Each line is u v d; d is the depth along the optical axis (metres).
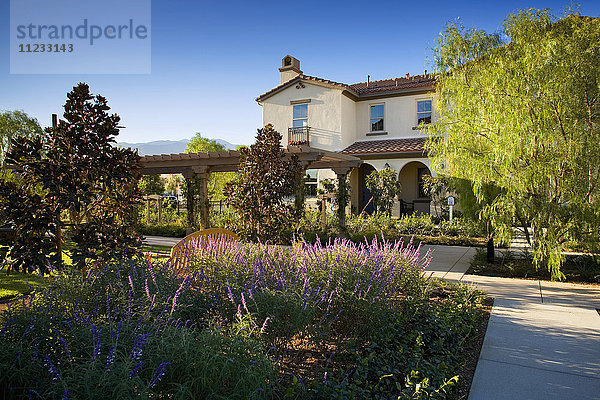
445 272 8.11
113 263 4.29
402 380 3.38
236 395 2.29
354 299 3.99
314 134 20.48
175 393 2.21
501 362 3.84
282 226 7.75
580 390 3.30
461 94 8.12
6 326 2.67
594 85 6.88
